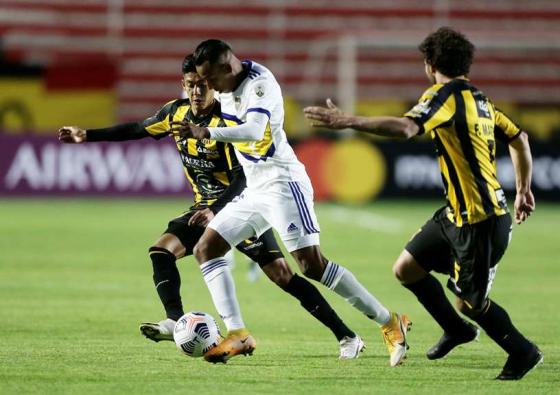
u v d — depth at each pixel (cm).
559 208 8225
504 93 9894
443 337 2556
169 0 10062
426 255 2406
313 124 2098
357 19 10194
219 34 10031
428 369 2461
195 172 2792
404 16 10200
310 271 2517
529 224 7031
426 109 2178
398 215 7406
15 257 4944
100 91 9294
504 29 10206
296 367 2464
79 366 2434
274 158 2489
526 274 4588
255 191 2528
